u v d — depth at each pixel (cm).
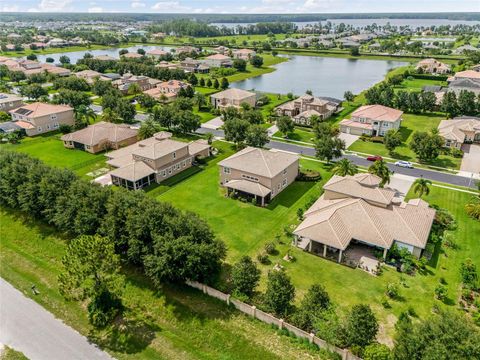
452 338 2733
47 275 4578
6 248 5141
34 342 3641
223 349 3531
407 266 4503
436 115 11169
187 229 4206
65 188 5291
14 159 6112
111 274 3938
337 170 6600
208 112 12019
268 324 3734
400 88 14562
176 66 18950
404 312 3838
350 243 5106
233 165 6588
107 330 3778
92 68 18350
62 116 10431
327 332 3422
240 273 4000
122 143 8844
